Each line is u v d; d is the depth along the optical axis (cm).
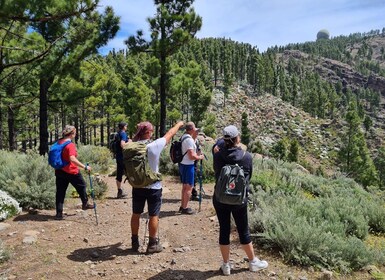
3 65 1416
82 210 787
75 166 721
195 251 552
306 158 10738
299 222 573
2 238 579
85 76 1923
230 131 448
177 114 3947
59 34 1502
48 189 813
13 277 448
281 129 12525
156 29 2475
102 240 601
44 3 959
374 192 1193
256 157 1423
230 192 428
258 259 479
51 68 1491
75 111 3719
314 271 485
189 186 771
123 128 930
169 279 450
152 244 543
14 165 903
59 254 525
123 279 452
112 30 1556
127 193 1016
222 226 457
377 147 13150
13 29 1440
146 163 514
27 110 3147
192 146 743
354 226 680
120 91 5103
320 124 13450
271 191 854
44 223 668
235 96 14512
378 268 527
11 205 716
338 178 1230
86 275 462
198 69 2784
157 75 2614
